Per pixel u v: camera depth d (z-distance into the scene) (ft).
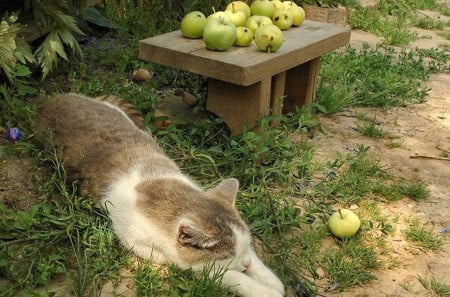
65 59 6.63
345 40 6.63
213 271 4.26
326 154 6.13
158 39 5.87
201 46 5.71
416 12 12.91
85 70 7.25
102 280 4.28
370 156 6.16
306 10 9.99
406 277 4.56
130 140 5.19
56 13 6.26
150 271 4.30
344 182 5.52
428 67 9.11
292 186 5.49
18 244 4.48
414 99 7.78
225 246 4.27
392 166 6.06
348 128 6.79
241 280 4.20
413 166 6.09
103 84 6.96
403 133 6.81
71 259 4.42
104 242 4.45
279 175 5.49
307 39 6.14
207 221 4.27
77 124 5.28
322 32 6.43
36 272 4.22
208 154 5.66
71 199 4.77
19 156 5.41
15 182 5.14
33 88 6.07
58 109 5.49
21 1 6.59
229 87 5.70
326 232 4.91
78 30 6.53
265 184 5.26
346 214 4.85
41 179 5.16
